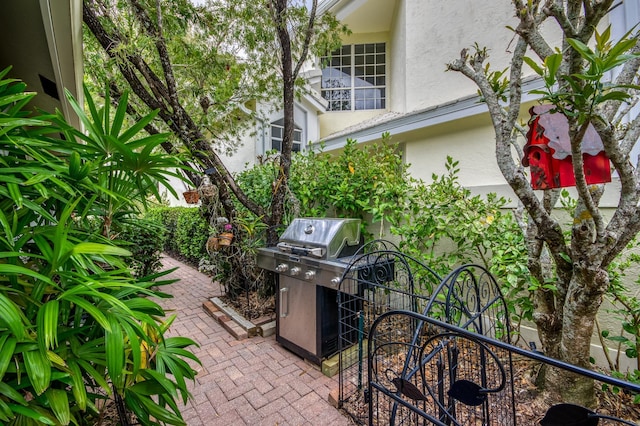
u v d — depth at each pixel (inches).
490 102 79.5
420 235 127.8
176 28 154.4
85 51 142.5
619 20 121.2
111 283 52.4
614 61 43.7
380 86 322.0
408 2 230.4
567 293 77.4
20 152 57.8
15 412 43.9
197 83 184.2
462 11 195.6
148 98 149.5
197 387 102.9
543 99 54.4
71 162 56.6
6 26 75.3
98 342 57.6
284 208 173.2
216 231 161.0
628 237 64.6
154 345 63.4
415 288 128.3
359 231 128.5
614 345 99.0
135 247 192.5
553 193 90.7
